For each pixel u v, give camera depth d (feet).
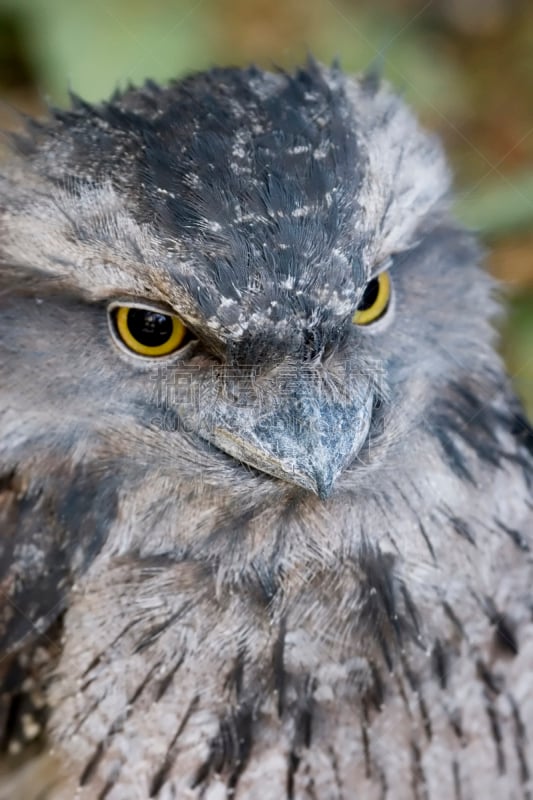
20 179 3.77
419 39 5.09
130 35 4.50
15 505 3.79
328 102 3.77
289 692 3.79
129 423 3.74
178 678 3.79
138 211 3.70
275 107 3.75
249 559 3.76
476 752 3.86
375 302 3.76
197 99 3.77
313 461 3.70
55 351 3.74
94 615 3.79
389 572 3.80
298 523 3.76
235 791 3.82
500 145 5.00
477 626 3.84
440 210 3.83
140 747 3.80
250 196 3.69
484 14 5.44
